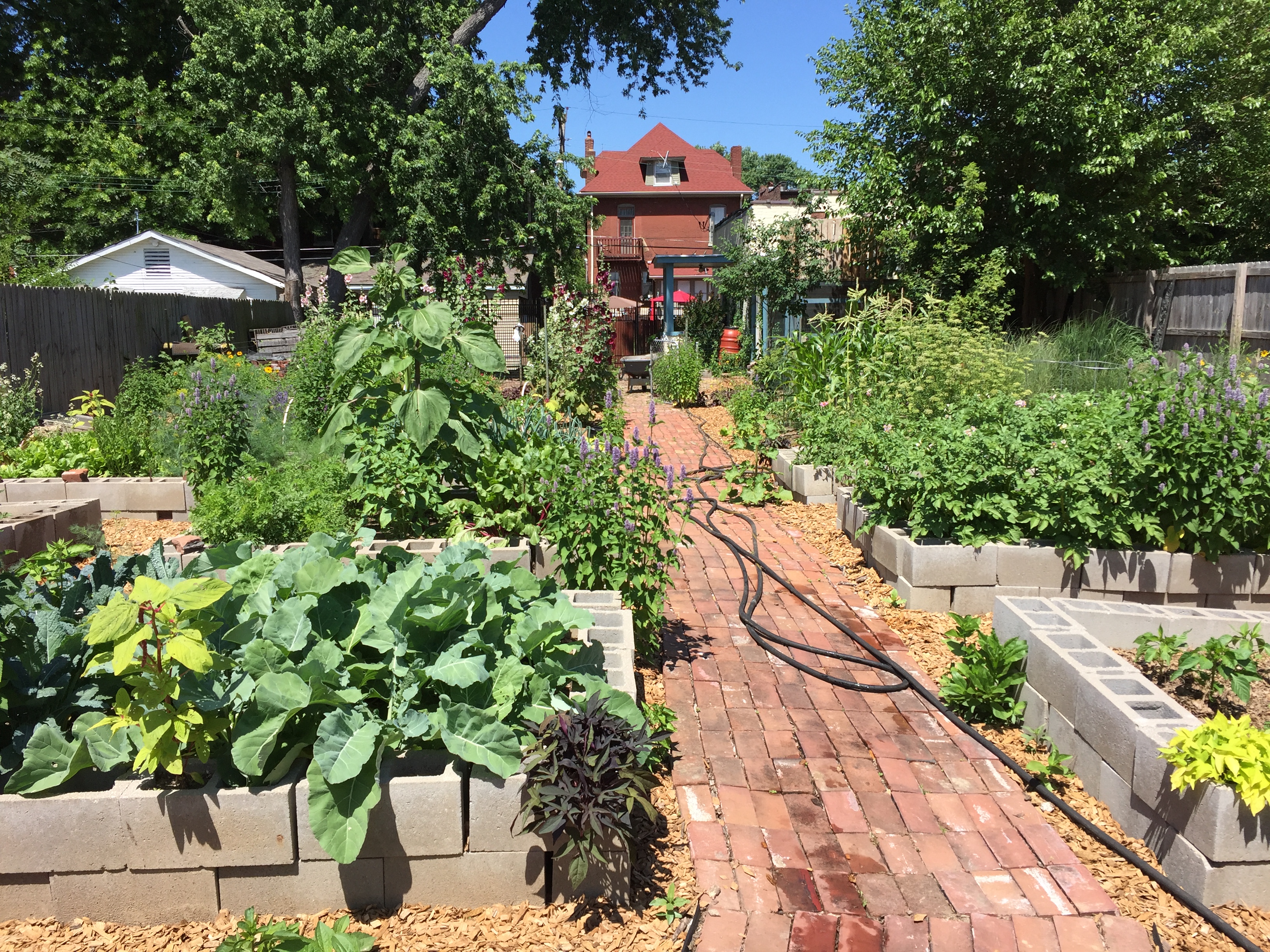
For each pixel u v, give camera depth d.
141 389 8.95
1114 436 5.32
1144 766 3.18
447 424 5.53
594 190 43.91
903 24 13.89
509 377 15.85
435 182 21.06
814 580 6.19
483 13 22.98
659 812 3.35
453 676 2.96
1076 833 3.31
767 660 4.82
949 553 5.42
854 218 15.73
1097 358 11.13
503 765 2.77
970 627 4.66
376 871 2.81
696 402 16.30
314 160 21.12
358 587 3.45
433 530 5.61
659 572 4.65
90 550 5.58
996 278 11.92
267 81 20.56
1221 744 2.87
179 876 2.76
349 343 5.71
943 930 2.75
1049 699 3.94
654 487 4.74
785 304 17.19
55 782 2.74
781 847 3.14
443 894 2.84
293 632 3.09
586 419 11.33
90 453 8.12
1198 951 2.70
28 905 2.76
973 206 13.25
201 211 28.30
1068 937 2.74
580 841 2.72
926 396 8.20
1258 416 5.13
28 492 6.99
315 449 7.18
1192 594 5.23
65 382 14.27
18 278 22.80
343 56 20.38
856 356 9.62
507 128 22.02
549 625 3.39
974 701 4.18
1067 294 15.28
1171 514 5.23
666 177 44.75
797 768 3.69
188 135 28.94
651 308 34.22
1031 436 5.81
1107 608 4.48
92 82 29.75
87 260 25.75
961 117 13.95
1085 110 12.40
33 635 3.10
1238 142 13.48
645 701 4.18
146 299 16.64
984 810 3.42
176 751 2.68
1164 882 2.98
